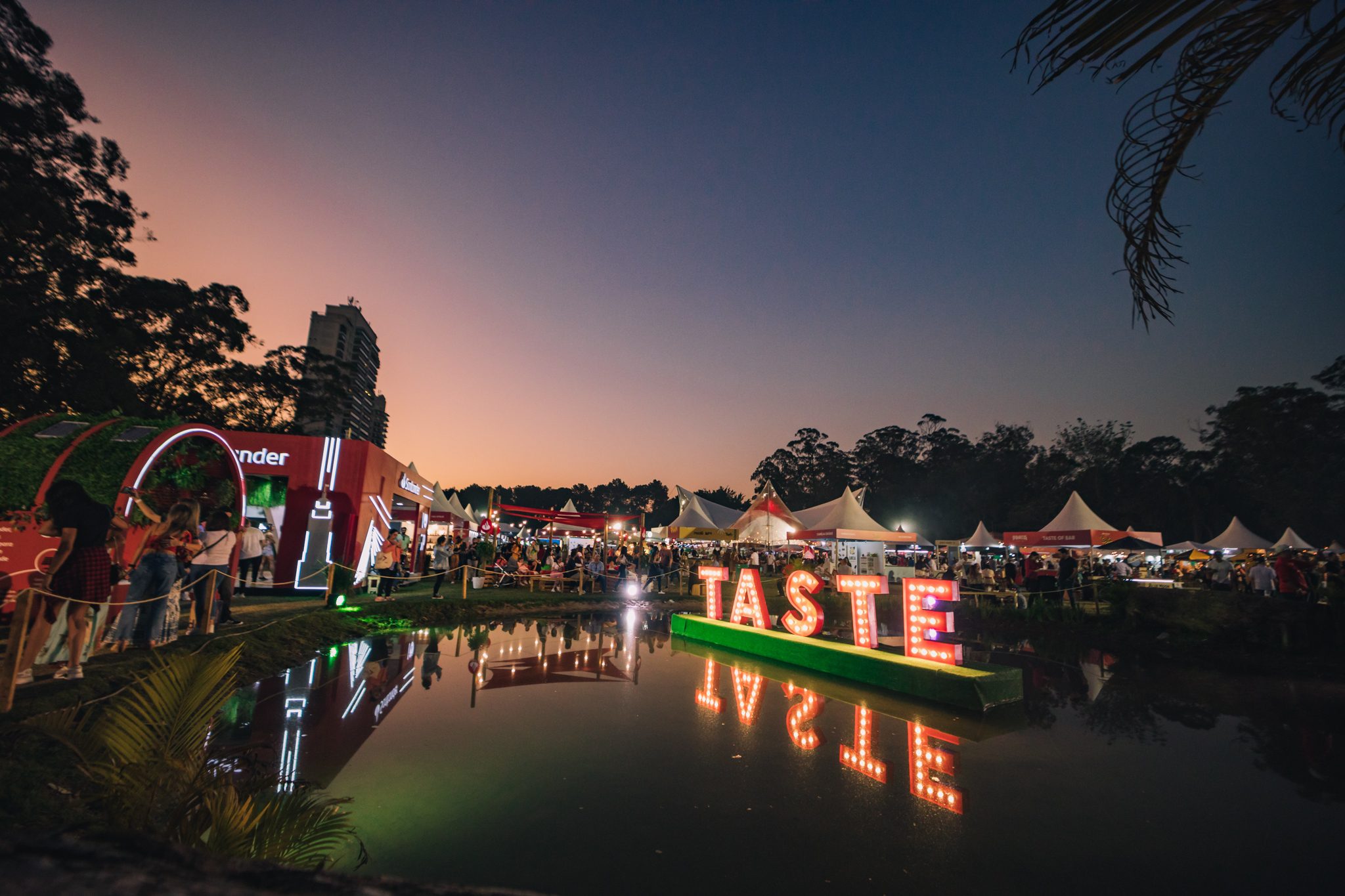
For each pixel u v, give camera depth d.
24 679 5.64
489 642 12.02
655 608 19.39
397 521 22.61
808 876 3.60
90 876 1.09
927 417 75.50
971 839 4.13
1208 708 8.09
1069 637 14.83
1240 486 50.94
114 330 24.62
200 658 3.50
